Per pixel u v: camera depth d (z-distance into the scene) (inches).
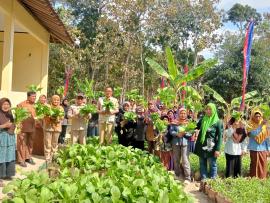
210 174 367.9
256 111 371.2
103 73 1446.9
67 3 1558.8
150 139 419.8
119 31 1327.5
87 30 1561.3
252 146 371.6
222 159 446.0
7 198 196.5
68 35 534.9
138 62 1514.5
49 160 374.9
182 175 390.6
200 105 554.6
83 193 192.7
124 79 1350.9
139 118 430.3
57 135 386.0
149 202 190.2
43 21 498.0
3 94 382.9
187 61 1599.4
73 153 306.7
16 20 408.5
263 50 1411.2
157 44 1583.4
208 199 319.3
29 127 374.0
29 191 188.4
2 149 299.7
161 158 398.6
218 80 1393.9
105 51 1344.7
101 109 427.8
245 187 315.3
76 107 412.5
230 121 380.2
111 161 293.1
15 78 581.6
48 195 187.8
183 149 379.9
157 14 1330.0
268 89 1353.3
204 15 1492.4
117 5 1290.6
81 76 1352.1
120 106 497.0
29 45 579.5
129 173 249.8
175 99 512.7
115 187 190.9
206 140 363.9
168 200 196.2
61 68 1331.2
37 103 374.0
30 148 382.9
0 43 583.8
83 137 414.3
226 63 1405.0
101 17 1323.8
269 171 406.9
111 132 428.5
